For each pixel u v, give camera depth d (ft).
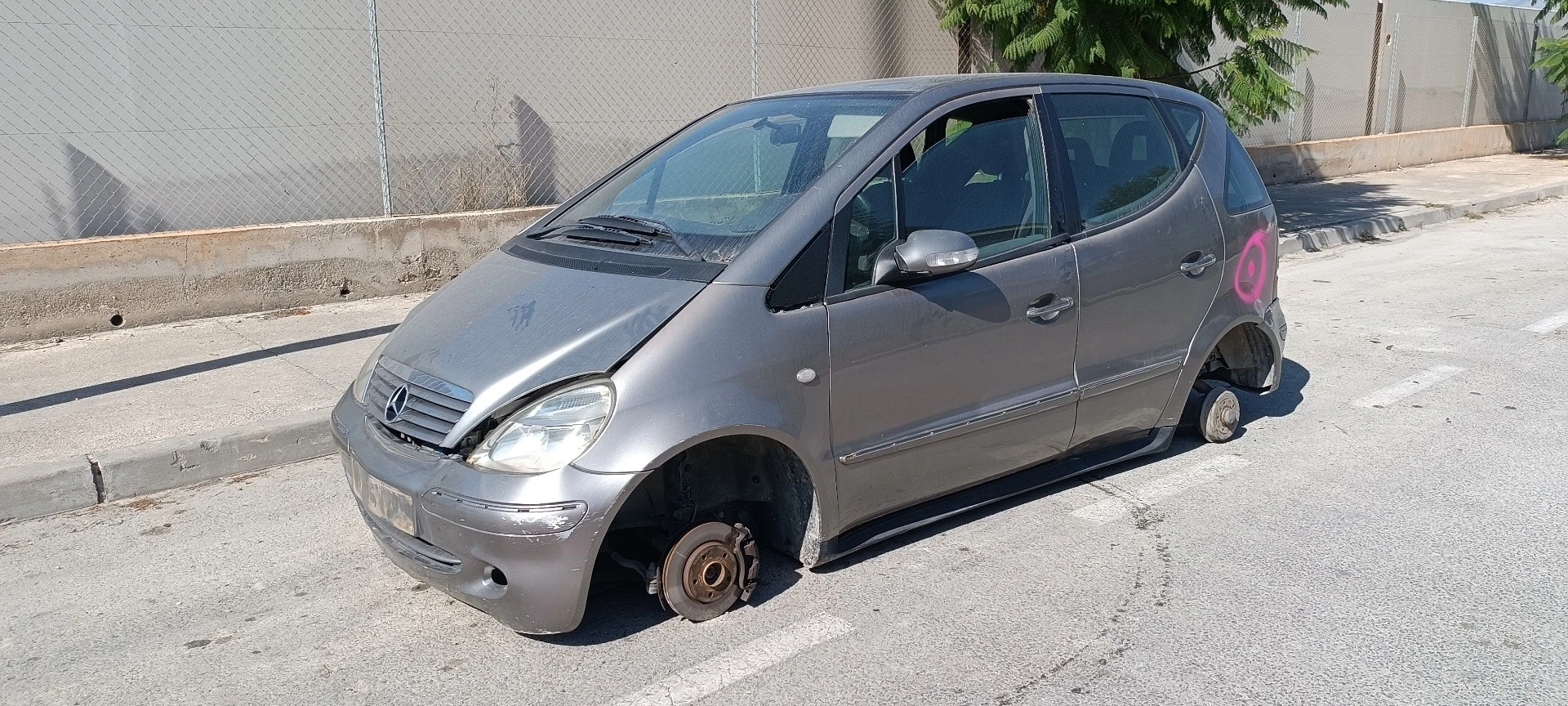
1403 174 57.11
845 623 12.28
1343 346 24.12
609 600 12.96
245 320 25.26
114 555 14.74
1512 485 15.92
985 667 11.33
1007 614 12.42
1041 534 14.55
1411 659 11.25
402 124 28.73
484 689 11.20
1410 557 13.64
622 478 10.89
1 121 23.79
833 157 13.17
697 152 15.14
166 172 25.71
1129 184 15.29
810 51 35.70
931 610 12.53
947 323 13.03
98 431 17.97
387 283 27.58
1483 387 20.83
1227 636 11.83
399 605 13.11
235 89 26.25
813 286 12.14
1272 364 17.49
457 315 12.81
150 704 11.13
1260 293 16.99
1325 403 20.10
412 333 13.05
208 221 26.40
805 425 12.03
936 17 38.50
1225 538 14.33
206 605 13.24
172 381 20.72
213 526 15.64
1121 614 12.37
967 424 13.43
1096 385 14.75
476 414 11.18
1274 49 34.91
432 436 11.46
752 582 12.58
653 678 11.29
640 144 32.68
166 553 14.75
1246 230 16.57
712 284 11.74
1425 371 21.97
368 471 11.92
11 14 23.62
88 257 23.75
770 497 12.91
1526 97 71.97
